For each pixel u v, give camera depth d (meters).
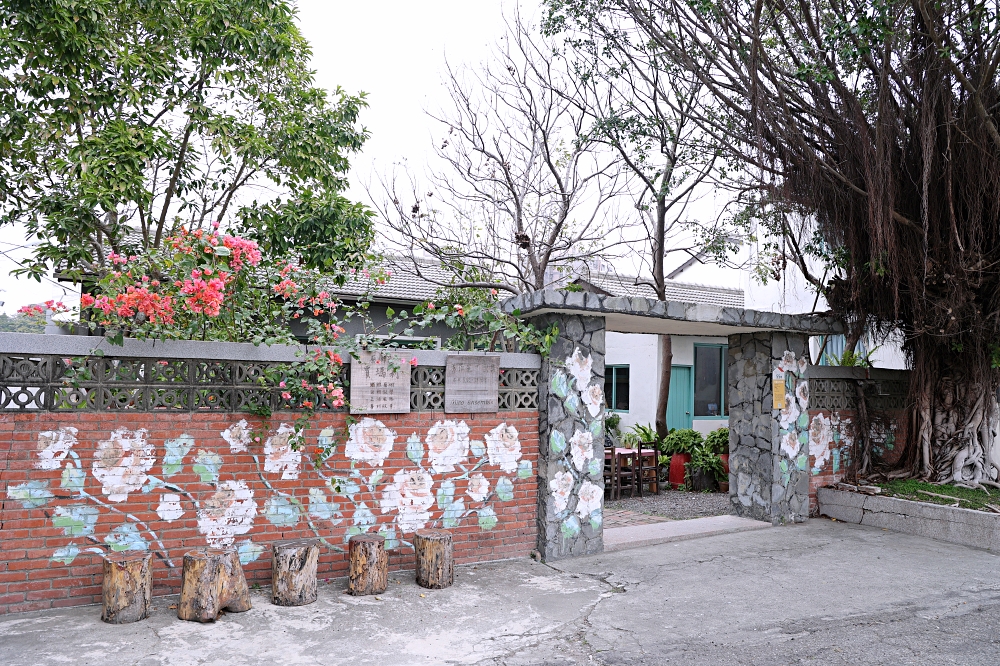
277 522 6.18
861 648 5.02
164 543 5.74
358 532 6.52
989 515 7.99
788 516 9.38
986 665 4.74
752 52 8.16
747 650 4.96
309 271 7.26
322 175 9.02
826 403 10.09
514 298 7.71
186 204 8.60
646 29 9.25
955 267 8.38
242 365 6.06
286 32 8.69
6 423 5.26
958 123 7.94
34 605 5.31
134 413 5.66
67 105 7.42
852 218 8.87
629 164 11.23
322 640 4.96
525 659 4.75
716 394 16.94
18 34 7.03
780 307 14.28
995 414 9.65
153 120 8.32
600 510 7.75
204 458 5.90
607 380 17.80
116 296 5.30
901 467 10.24
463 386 7.04
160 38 8.18
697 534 8.58
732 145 10.41
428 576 6.22
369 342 6.59
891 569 7.11
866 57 7.86
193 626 5.15
